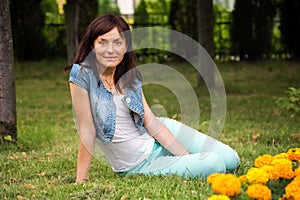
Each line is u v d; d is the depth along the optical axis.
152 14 19.36
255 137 7.03
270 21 17.83
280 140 6.87
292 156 4.19
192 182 4.43
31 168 5.54
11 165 5.68
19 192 4.49
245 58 18.08
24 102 11.40
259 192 3.37
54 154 6.25
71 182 4.84
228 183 3.40
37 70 17.27
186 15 18.58
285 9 17.50
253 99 11.23
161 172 4.65
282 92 12.31
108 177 4.90
